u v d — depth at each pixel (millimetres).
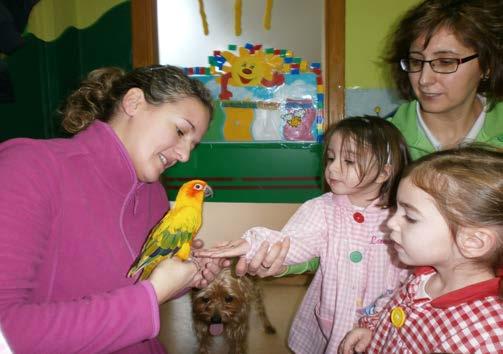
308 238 996
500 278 662
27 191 580
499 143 994
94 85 829
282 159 2396
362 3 2107
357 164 951
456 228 669
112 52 2242
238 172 2420
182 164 2406
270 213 2488
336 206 1034
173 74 740
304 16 2775
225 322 1845
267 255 875
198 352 1890
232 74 2383
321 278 1073
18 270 530
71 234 667
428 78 941
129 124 730
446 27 907
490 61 926
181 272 652
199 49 2699
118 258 728
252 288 2014
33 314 518
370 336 836
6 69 1616
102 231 704
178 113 709
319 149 2361
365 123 1000
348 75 2166
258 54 2377
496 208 648
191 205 733
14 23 1538
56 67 2127
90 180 694
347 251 990
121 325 551
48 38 2096
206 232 2525
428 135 1060
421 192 702
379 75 2143
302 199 2414
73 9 2191
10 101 1736
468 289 664
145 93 718
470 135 1027
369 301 968
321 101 2357
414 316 718
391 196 989
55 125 2119
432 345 673
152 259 691
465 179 669
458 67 916
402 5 2084
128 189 742
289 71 2371
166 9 2658
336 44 2145
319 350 1080
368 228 994
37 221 577
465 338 635
